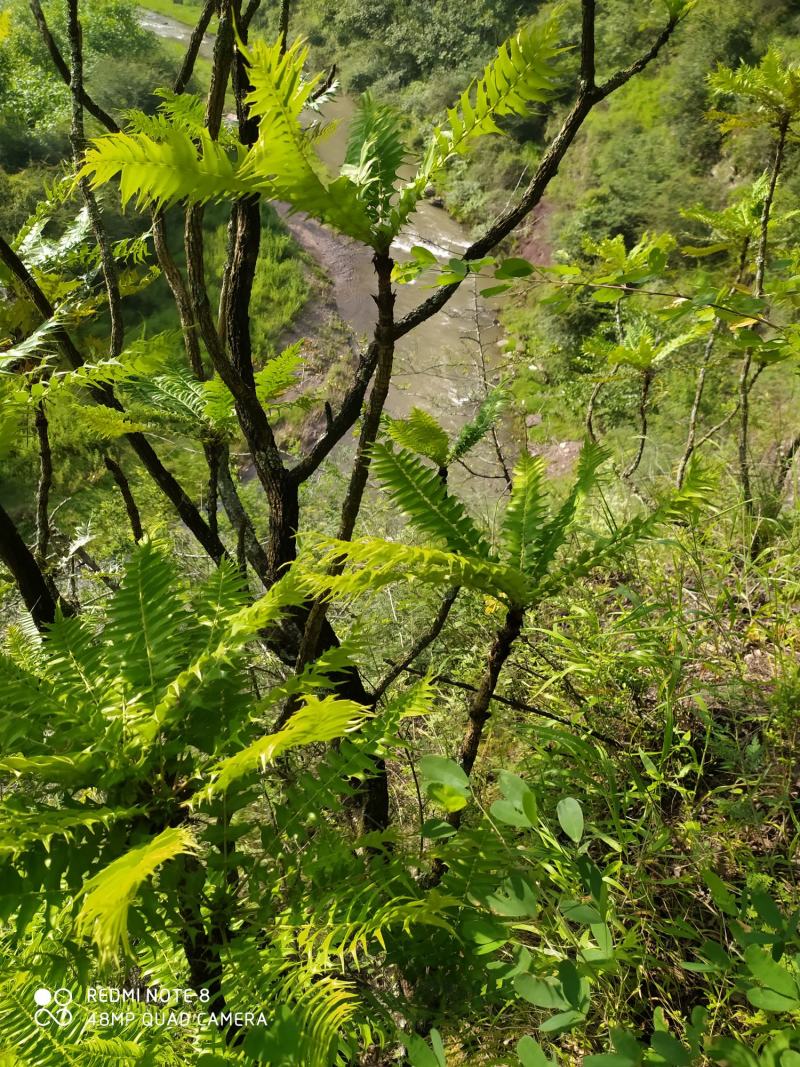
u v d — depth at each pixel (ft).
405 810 7.61
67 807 3.20
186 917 3.23
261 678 8.50
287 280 65.26
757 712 7.43
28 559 5.71
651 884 5.84
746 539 10.16
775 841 6.23
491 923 3.75
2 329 6.60
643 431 13.91
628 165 63.26
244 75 5.41
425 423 5.31
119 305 6.61
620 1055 3.31
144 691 3.39
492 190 57.00
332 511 17.49
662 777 6.21
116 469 7.49
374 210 3.30
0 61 53.47
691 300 5.51
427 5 92.99
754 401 20.57
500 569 4.26
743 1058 3.13
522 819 3.98
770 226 12.73
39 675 3.77
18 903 2.87
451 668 9.53
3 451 5.36
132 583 3.55
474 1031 4.58
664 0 5.40
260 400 6.61
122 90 67.05
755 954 3.33
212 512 7.13
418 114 81.00
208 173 2.80
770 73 10.50
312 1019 2.73
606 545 4.78
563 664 8.26
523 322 44.21
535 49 2.98
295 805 3.52
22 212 50.62
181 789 3.30
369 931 2.90
